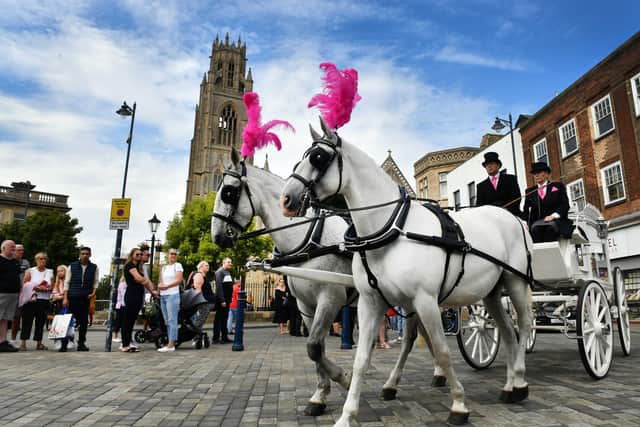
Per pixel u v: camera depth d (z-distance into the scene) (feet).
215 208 15.67
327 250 13.76
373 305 11.76
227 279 39.32
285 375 19.75
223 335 38.50
